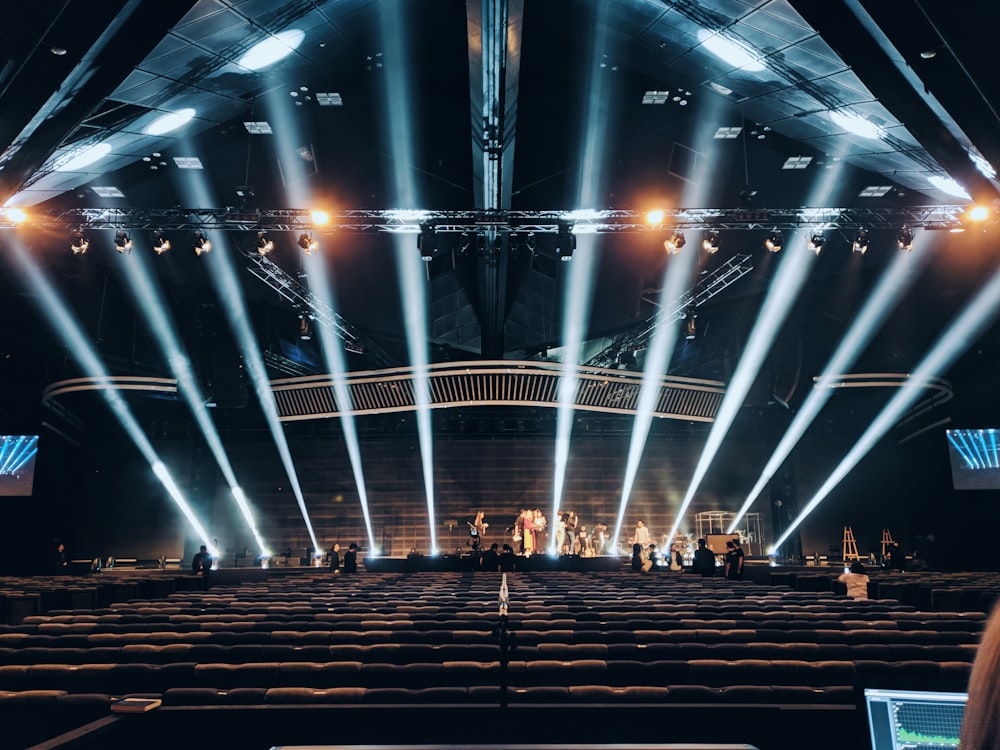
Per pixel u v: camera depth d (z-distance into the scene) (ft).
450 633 25.22
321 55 54.80
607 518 97.60
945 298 77.77
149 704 17.43
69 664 23.99
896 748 7.16
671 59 55.06
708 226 54.75
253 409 97.35
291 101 61.41
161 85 46.96
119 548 95.04
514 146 62.64
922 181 57.77
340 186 72.02
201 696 19.06
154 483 96.94
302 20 46.91
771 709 17.81
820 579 50.47
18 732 18.65
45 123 36.86
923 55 32.53
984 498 91.09
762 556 94.38
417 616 28.94
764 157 66.03
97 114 46.24
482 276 70.59
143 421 97.86
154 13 32.81
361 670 21.44
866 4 30.76
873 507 95.20
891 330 83.05
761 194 70.79
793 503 95.66
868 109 46.52
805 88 48.08
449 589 44.39
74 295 80.02
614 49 57.82
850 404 95.66
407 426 99.96
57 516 93.09
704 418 88.99
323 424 99.66
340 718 17.52
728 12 41.81
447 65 59.16
